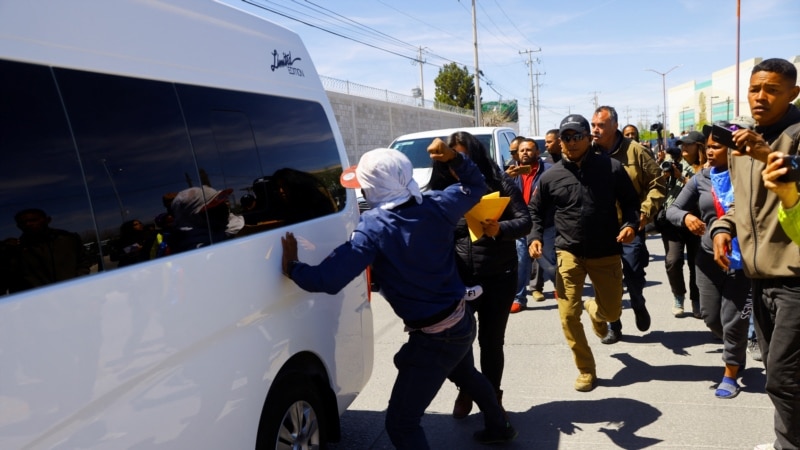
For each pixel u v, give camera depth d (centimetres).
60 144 182
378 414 423
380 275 281
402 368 288
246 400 241
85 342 176
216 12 265
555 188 435
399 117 2578
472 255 358
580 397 433
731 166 300
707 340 546
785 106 278
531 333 597
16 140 170
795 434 286
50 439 167
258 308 253
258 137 278
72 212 181
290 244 278
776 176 232
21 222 167
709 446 352
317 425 296
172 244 214
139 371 194
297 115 318
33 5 181
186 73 240
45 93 181
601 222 425
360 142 2197
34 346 162
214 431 224
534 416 405
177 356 209
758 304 294
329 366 307
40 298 165
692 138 615
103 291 184
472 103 5769
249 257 250
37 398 162
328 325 307
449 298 282
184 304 213
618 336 552
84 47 196
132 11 217
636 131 842
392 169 270
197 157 236
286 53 320
